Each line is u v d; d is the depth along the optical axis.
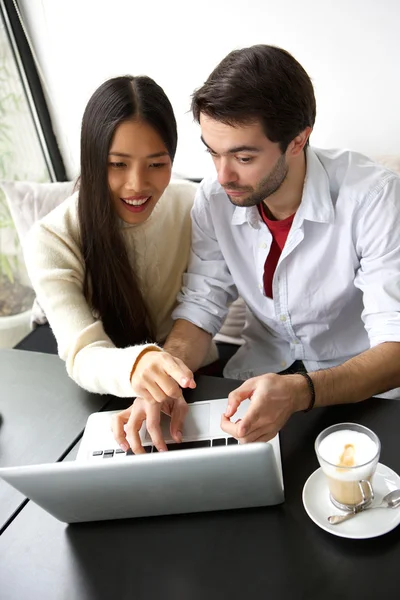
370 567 0.71
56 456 0.98
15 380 1.19
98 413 1.05
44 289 1.28
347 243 1.21
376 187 1.17
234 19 1.79
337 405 0.98
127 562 0.78
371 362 1.06
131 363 1.03
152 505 0.82
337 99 1.80
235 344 1.77
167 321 1.54
